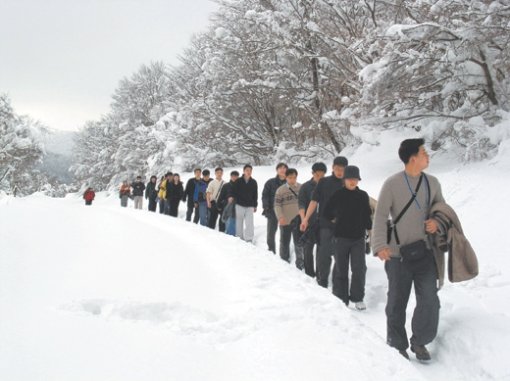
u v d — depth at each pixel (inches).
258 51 738.2
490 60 398.3
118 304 126.8
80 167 2085.4
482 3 375.6
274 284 173.3
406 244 151.9
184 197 492.4
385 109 469.7
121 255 191.2
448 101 468.4
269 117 892.6
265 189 328.8
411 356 154.5
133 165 1497.3
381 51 446.3
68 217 278.2
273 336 114.5
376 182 434.0
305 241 259.3
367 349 110.4
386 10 573.3
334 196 209.3
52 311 115.5
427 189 153.6
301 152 727.7
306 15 657.6
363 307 207.0
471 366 138.5
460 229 148.3
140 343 101.9
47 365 85.3
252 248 260.8
